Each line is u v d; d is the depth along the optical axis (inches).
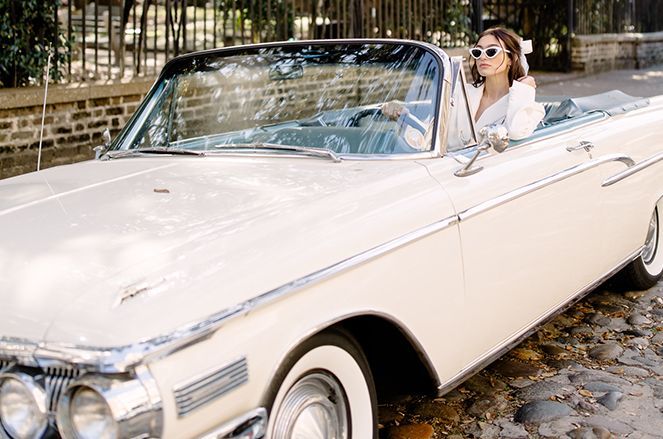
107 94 321.7
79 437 86.9
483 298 135.8
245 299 95.3
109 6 329.4
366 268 112.5
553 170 154.7
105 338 86.0
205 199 115.4
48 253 99.3
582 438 139.2
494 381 163.5
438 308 125.7
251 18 387.5
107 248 99.3
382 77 146.2
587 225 167.0
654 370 167.5
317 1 430.9
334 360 110.3
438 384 128.4
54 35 311.1
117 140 161.3
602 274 178.1
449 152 140.2
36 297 92.3
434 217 124.5
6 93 286.2
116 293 90.5
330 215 112.6
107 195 119.3
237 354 93.7
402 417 149.9
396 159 135.8
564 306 163.3
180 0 390.6
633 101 206.5
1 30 291.4
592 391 157.8
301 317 102.1
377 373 134.1
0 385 90.4
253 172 129.6
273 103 152.0
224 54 163.0
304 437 106.2
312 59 153.8
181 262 96.1
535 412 148.5
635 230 191.5
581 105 191.9
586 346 180.9
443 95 140.2
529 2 734.5
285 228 106.7
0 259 100.2
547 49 737.6
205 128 154.9
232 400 93.2
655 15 885.8
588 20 757.9
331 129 143.8
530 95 167.3
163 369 87.2
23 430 89.4
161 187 121.9
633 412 148.9
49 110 303.7
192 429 89.5
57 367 86.7
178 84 162.7
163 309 89.4
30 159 298.4
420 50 146.1
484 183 137.0
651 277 212.2
